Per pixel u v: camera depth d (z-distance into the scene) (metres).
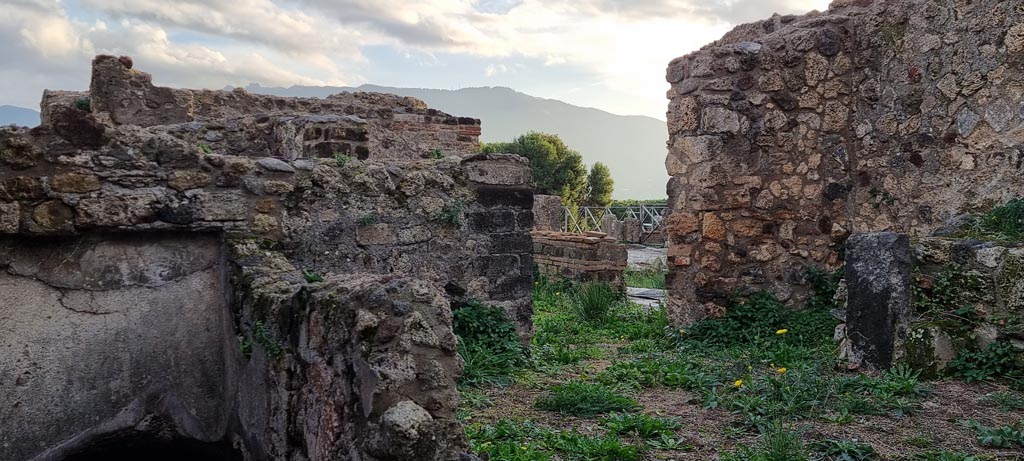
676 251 8.00
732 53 7.75
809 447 4.12
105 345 4.50
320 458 3.29
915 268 5.73
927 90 7.22
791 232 7.89
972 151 6.84
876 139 7.70
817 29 7.83
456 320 6.08
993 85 6.65
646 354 7.00
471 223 6.17
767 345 6.89
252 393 4.30
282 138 8.16
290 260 5.12
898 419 4.55
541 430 4.57
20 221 4.21
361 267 5.52
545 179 33.25
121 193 4.47
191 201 4.71
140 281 4.62
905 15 7.44
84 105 10.63
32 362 4.29
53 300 4.36
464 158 6.18
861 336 5.80
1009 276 5.28
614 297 10.61
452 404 2.92
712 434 4.52
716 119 7.74
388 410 2.77
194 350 4.79
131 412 4.58
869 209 7.77
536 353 6.87
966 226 6.26
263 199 5.00
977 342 5.41
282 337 3.87
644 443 4.35
